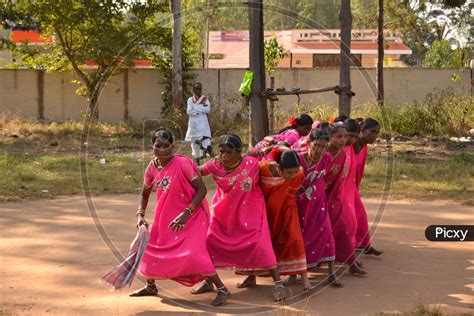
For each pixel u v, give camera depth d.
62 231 7.89
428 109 19.08
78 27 19.97
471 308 5.31
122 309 5.34
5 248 7.12
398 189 10.69
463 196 10.24
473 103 19.17
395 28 22.27
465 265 6.68
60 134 18.34
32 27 20.75
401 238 7.77
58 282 6.00
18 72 21.67
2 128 19.33
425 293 5.74
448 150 15.54
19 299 5.52
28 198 9.89
